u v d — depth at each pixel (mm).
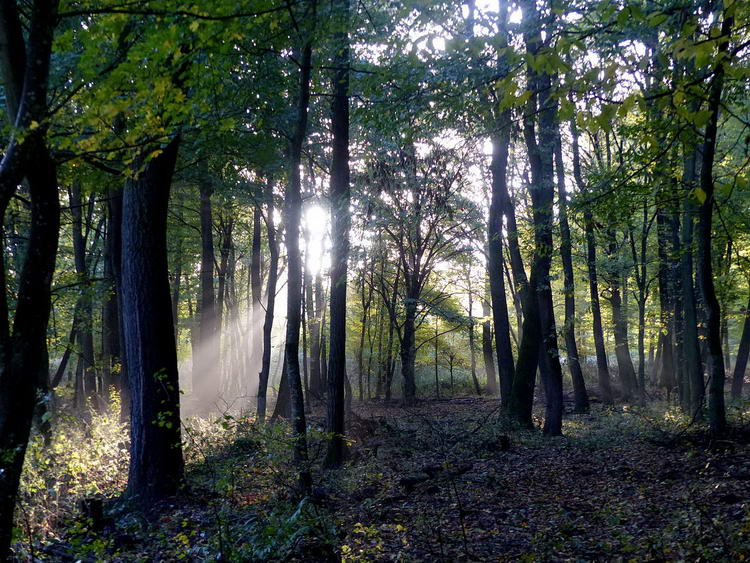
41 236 3941
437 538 7277
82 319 18859
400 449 13812
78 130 4043
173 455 9469
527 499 9430
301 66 9953
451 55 8406
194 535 7203
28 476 8258
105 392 22250
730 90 9086
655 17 4031
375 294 35688
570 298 22047
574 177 22438
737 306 20312
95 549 6352
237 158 12609
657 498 8586
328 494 9641
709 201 7238
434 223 22562
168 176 9828
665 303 22703
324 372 32531
